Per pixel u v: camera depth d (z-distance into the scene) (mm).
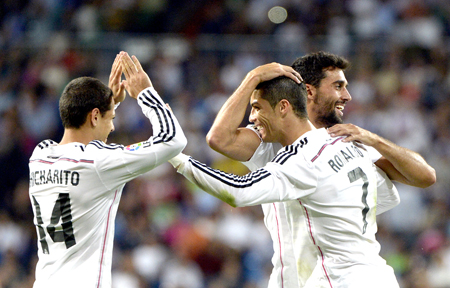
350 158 10438
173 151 9992
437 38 38906
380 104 35750
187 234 28641
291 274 10766
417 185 11164
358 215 10297
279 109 10320
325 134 10594
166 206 30203
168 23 39375
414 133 34969
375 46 37156
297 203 10297
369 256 10297
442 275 27906
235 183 9586
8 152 32500
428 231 29875
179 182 31266
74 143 10180
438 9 40375
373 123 35062
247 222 29672
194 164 10070
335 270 10141
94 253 10031
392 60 37000
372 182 10695
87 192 9867
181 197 30797
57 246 9922
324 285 10211
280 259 10875
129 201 29984
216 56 35688
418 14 40062
